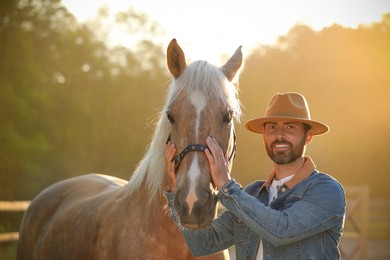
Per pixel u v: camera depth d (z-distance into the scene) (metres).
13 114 23.22
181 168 2.55
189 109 2.60
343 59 28.03
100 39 29.33
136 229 3.01
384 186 26.73
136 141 28.89
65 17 26.73
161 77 30.34
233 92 2.79
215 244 2.81
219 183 2.48
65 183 4.58
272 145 2.66
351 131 26.95
